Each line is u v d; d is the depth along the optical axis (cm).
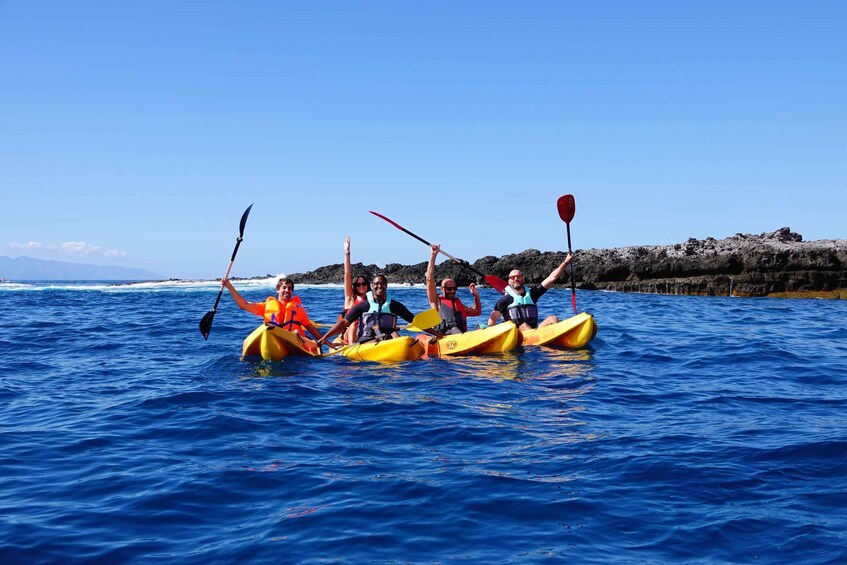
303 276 4356
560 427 557
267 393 701
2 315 1808
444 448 501
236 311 1994
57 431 556
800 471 434
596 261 3541
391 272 4162
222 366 878
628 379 775
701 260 3050
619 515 371
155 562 320
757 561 316
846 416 588
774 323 1502
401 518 368
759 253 2888
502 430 549
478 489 411
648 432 537
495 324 1078
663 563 314
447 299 1074
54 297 2892
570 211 1105
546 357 929
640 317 1672
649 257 3384
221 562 320
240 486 421
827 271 2772
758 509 375
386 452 492
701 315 1747
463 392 704
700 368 859
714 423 566
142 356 999
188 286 4372
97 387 750
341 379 779
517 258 3644
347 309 1034
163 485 423
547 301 2389
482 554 326
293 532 352
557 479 427
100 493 409
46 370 873
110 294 3228
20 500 398
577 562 316
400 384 748
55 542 341
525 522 362
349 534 348
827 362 905
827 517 362
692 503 385
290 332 937
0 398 694
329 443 517
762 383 755
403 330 1123
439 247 1064
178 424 577
